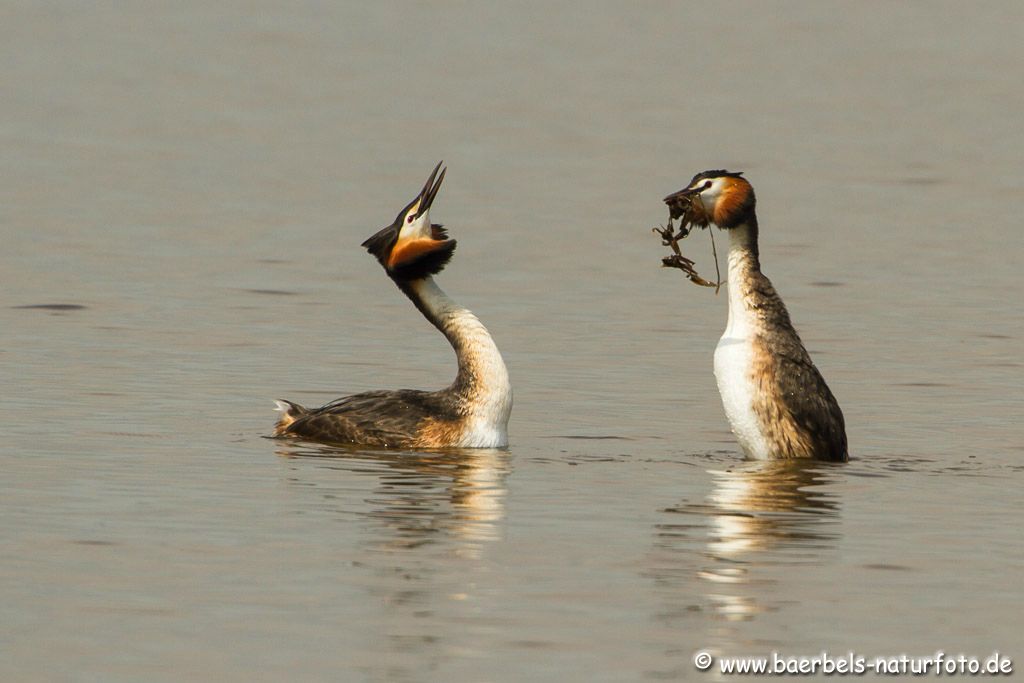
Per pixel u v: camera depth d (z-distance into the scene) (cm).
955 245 2919
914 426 1545
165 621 874
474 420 1407
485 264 2641
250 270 2545
